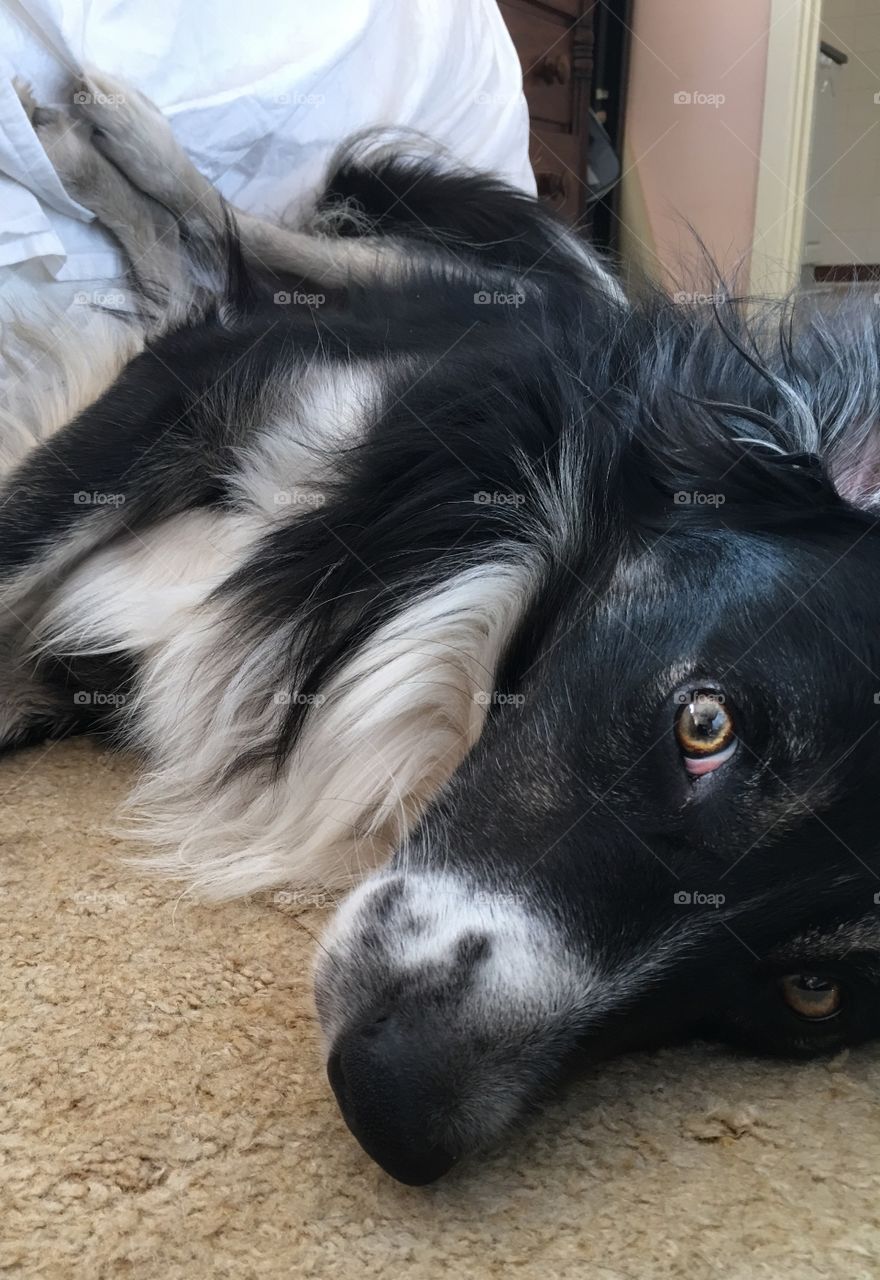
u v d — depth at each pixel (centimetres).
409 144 80
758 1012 41
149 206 64
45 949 41
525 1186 35
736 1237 33
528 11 120
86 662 56
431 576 49
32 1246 31
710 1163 36
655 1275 32
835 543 42
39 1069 36
